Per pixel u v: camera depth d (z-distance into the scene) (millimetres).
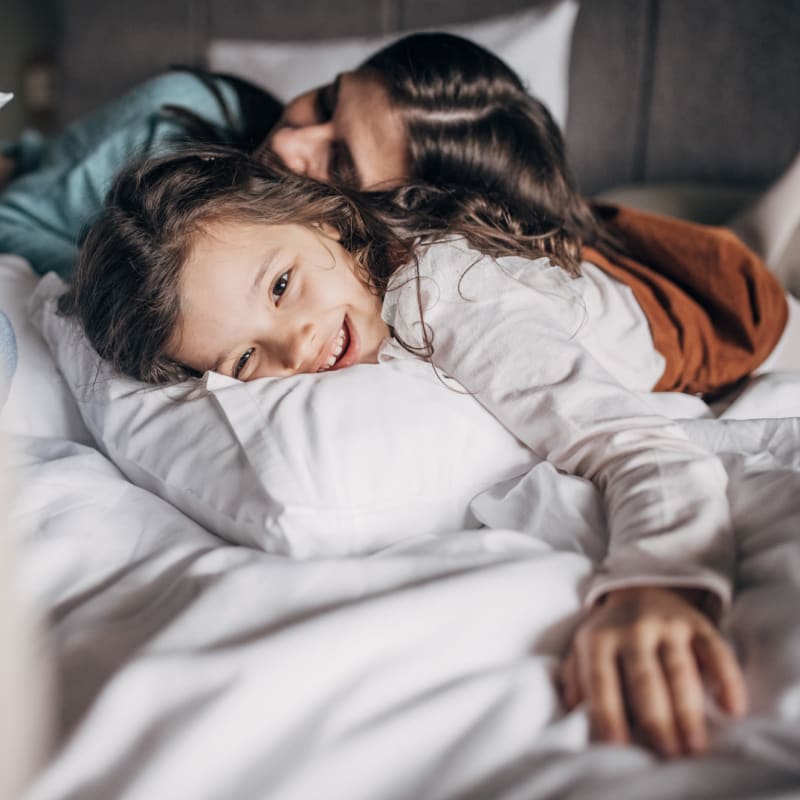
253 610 492
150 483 705
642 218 1121
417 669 456
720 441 743
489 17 1672
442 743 415
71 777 382
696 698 434
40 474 687
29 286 972
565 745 415
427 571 530
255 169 894
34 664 352
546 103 1495
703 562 528
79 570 600
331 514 590
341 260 833
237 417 657
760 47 1523
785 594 491
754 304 990
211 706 404
